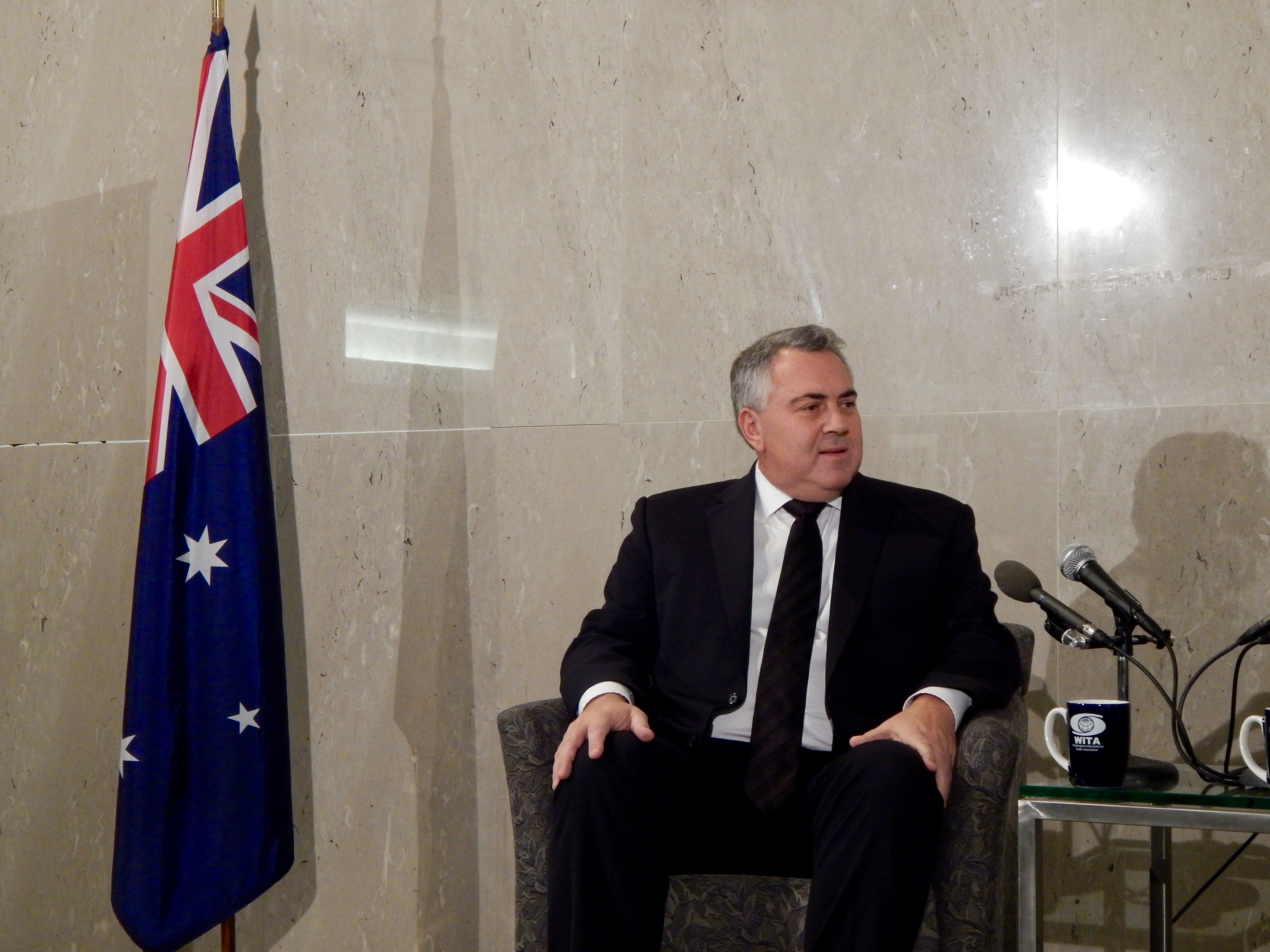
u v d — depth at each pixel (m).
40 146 2.88
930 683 1.90
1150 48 2.38
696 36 2.74
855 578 2.05
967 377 2.51
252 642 2.47
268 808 2.46
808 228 2.64
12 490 2.86
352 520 2.83
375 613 2.82
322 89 2.86
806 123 2.65
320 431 2.85
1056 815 1.71
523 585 2.80
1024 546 2.47
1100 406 2.41
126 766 2.43
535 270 2.83
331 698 2.82
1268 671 2.29
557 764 1.84
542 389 2.82
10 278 2.85
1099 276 2.42
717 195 2.72
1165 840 2.04
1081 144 2.43
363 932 2.80
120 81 2.86
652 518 2.22
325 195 2.86
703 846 1.92
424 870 2.79
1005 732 1.74
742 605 2.06
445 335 2.84
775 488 2.14
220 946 2.80
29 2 2.90
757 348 2.17
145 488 2.49
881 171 2.58
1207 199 2.34
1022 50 2.47
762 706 1.98
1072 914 2.45
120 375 2.80
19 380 2.85
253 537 2.50
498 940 2.76
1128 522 2.39
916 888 1.64
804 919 1.76
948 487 2.53
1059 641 2.05
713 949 1.80
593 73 2.81
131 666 2.45
